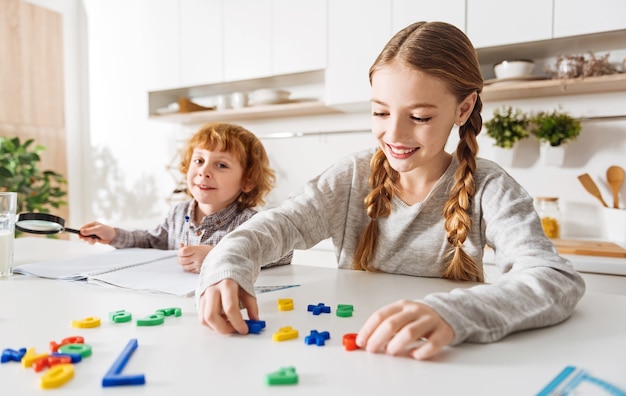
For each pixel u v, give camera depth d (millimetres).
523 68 1937
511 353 452
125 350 444
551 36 1816
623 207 1957
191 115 2725
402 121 715
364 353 451
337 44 2250
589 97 2002
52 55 3160
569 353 452
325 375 398
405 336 436
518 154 2121
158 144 3150
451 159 953
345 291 715
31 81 3020
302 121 2701
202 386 375
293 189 2727
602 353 451
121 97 3232
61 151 3240
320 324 544
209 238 1354
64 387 373
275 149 2775
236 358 438
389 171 960
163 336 502
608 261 1575
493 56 2104
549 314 531
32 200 2643
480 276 884
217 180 1326
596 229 1993
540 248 670
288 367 402
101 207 3412
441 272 939
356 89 2205
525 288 553
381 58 737
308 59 2336
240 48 2547
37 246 1275
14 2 2908
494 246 792
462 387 374
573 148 2023
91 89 3379
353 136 2559
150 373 401
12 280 798
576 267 1623
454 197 870
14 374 399
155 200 3184
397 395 359
